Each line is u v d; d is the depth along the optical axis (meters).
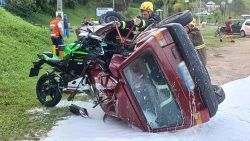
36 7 51.38
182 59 6.44
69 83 8.30
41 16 52.03
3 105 8.99
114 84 7.34
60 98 8.66
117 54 7.52
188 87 6.40
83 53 8.03
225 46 26.30
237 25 38.47
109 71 7.56
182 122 6.52
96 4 74.19
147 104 6.73
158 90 6.59
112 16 8.86
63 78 8.44
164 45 6.45
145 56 6.59
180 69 6.41
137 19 7.64
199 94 6.46
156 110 6.68
